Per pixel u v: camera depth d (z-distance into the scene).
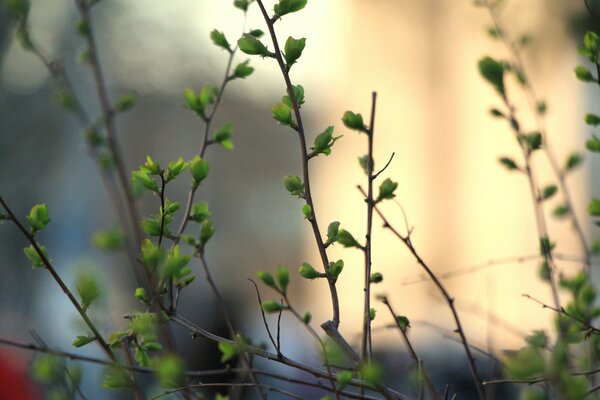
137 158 17.14
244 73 3.37
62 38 12.13
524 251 20.27
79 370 2.68
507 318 11.25
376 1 19.70
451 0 18.59
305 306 15.75
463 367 7.36
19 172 14.12
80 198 14.08
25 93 13.34
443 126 20.89
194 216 3.12
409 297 13.03
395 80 20.78
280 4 2.94
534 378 2.53
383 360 4.06
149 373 2.66
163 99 17.48
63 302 11.34
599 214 3.35
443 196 21.67
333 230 2.94
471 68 20.22
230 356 3.25
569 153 4.42
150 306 2.84
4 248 12.98
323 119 21.27
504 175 20.61
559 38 8.96
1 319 9.47
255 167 22.67
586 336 3.05
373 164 3.13
